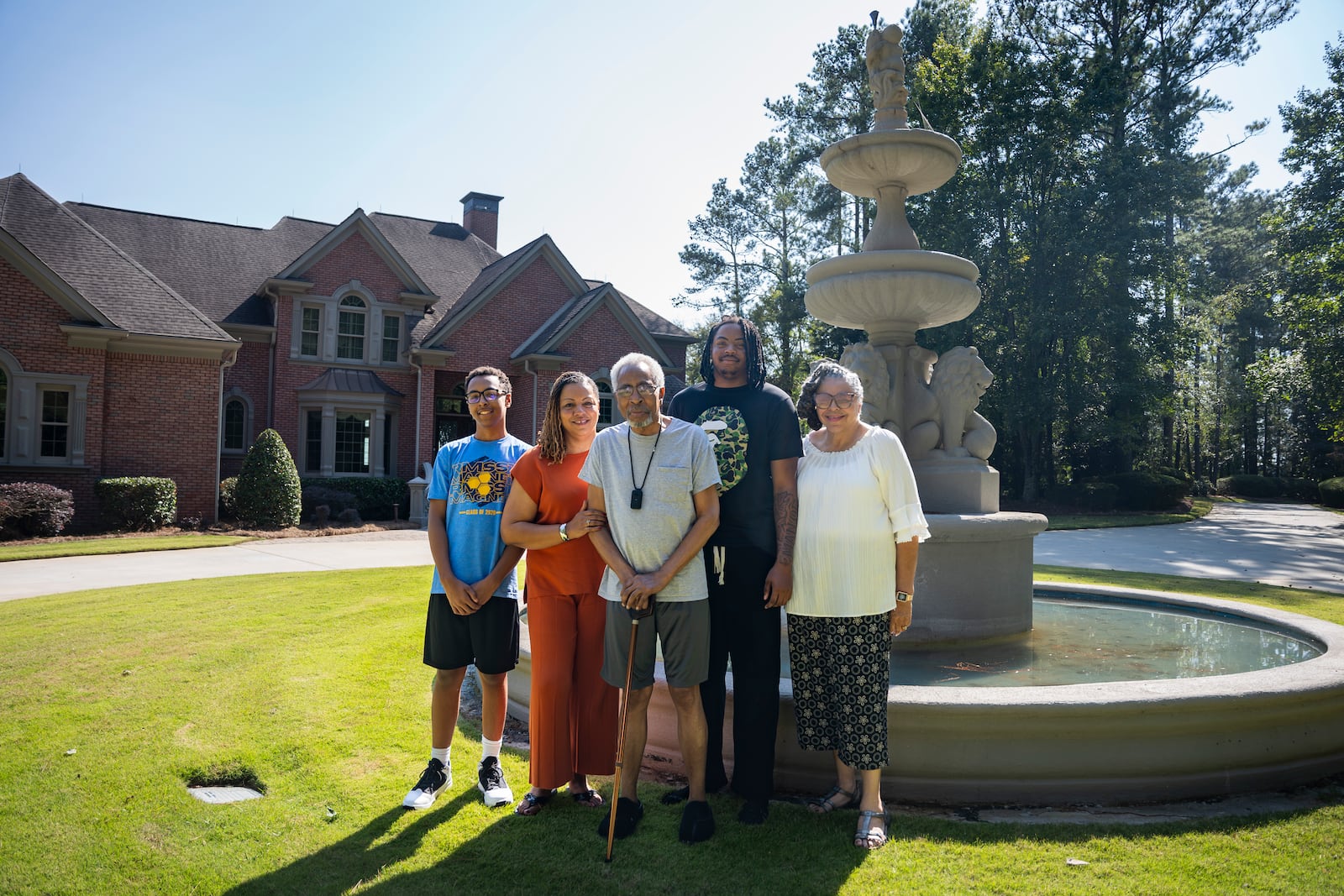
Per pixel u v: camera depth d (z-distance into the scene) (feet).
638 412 9.69
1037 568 39.78
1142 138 97.30
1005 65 84.48
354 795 10.88
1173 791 10.58
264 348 76.43
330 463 74.79
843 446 10.54
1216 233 145.28
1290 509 110.73
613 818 9.20
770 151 126.41
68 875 8.74
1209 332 112.47
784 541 10.16
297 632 21.22
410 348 80.02
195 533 55.88
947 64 86.58
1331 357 78.89
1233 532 67.82
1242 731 10.68
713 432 10.54
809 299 19.99
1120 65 84.38
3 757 12.16
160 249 79.30
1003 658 15.71
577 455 10.77
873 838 9.31
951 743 10.51
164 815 10.23
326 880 8.65
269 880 8.65
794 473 10.43
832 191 118.73
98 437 57.52
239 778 11.75
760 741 10.23
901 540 10.11
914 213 87.61
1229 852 8.98
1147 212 83.82
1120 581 33.86
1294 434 149.89
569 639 10.53
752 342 10.91
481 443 11.53
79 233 63.57
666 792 11.10
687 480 9.79
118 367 59.11
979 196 83.61
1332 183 82.28
